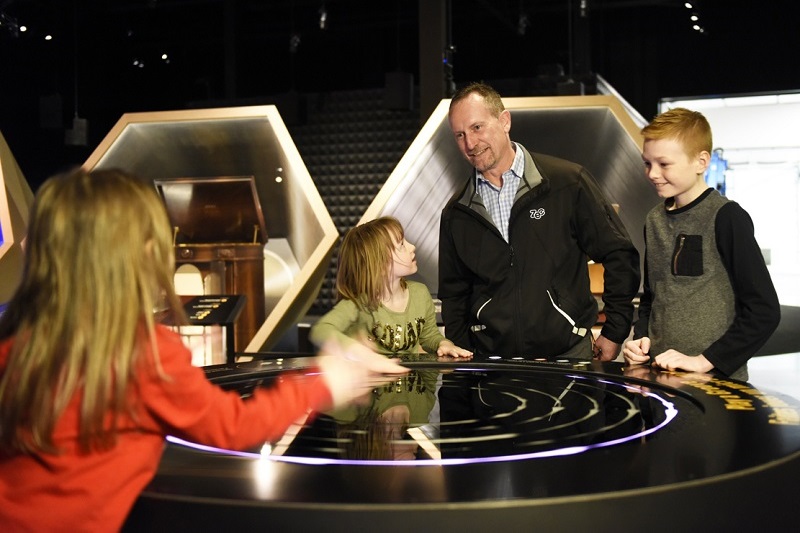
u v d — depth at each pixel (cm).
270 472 101
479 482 96
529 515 89
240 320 406
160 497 94
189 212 416
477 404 151
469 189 249
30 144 1053
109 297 95
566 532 89
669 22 1213
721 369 183
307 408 111
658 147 197
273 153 382
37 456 96
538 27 1230
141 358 97
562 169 245
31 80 1045
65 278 95
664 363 183
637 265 246
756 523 98
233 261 405
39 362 94
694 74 1209
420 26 516
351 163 935
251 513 90
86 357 94
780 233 1666
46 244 97
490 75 1263
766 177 1642
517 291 240
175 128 381
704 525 95
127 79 1184
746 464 103
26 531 95
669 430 121
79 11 1055
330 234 371
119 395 95
